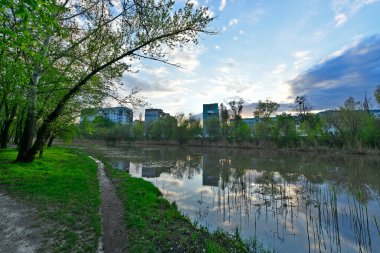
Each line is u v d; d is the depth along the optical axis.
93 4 10.52
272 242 7.98
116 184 14.66
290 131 62.78
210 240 7.12
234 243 7.48
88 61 13.48
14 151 23.25
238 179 19.69
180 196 13.84
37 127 23.16
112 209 9.17
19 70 9.95
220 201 12.87
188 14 12.01
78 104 17.95
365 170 24.64
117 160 33.47
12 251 5.36
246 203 12.52
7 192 9.52
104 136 108.81
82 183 12.57
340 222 9.91
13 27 6.94
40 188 10.45
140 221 7.97
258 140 71.12
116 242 6.31
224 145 77.50
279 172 23.55
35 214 7.55
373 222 9.88
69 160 23.16
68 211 8.09
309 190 15.74
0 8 5.56
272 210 11.40
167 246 6.35
